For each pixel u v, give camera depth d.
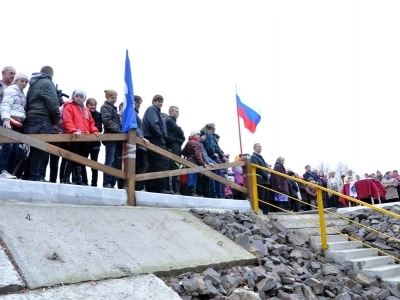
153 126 7.26
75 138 5.71
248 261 5.80
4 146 5.60
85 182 6.97
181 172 7.20
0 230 4.13
